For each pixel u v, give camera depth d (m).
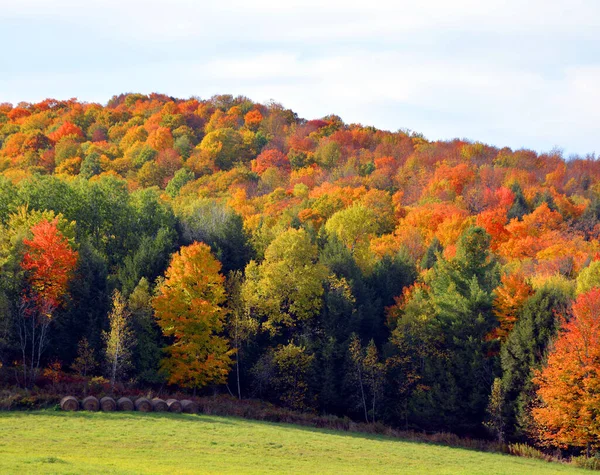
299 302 71.44
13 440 40.75
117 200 86.50
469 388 66.00
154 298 64.06
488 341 67.31
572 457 54.62
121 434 45.47
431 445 55.94
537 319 64.62
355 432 58.50
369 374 65.62
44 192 81.81
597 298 56.44
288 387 65.94
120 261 78.75
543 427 58.03
